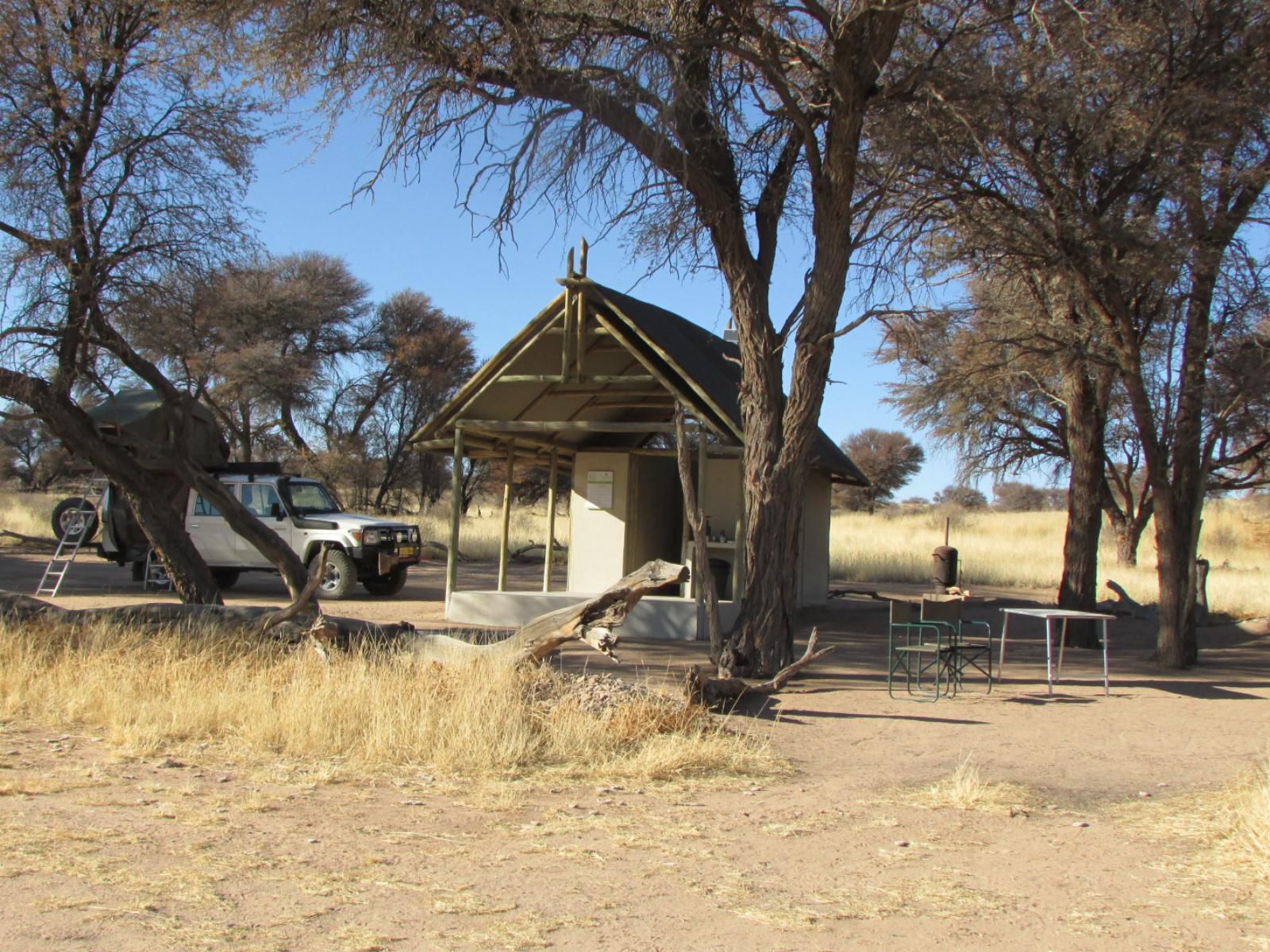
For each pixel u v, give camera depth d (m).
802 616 19.70
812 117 12.59
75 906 4.64
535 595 16.56
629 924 4.70
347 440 46.59
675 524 20.20
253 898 4.85
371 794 6.80
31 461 53.06
